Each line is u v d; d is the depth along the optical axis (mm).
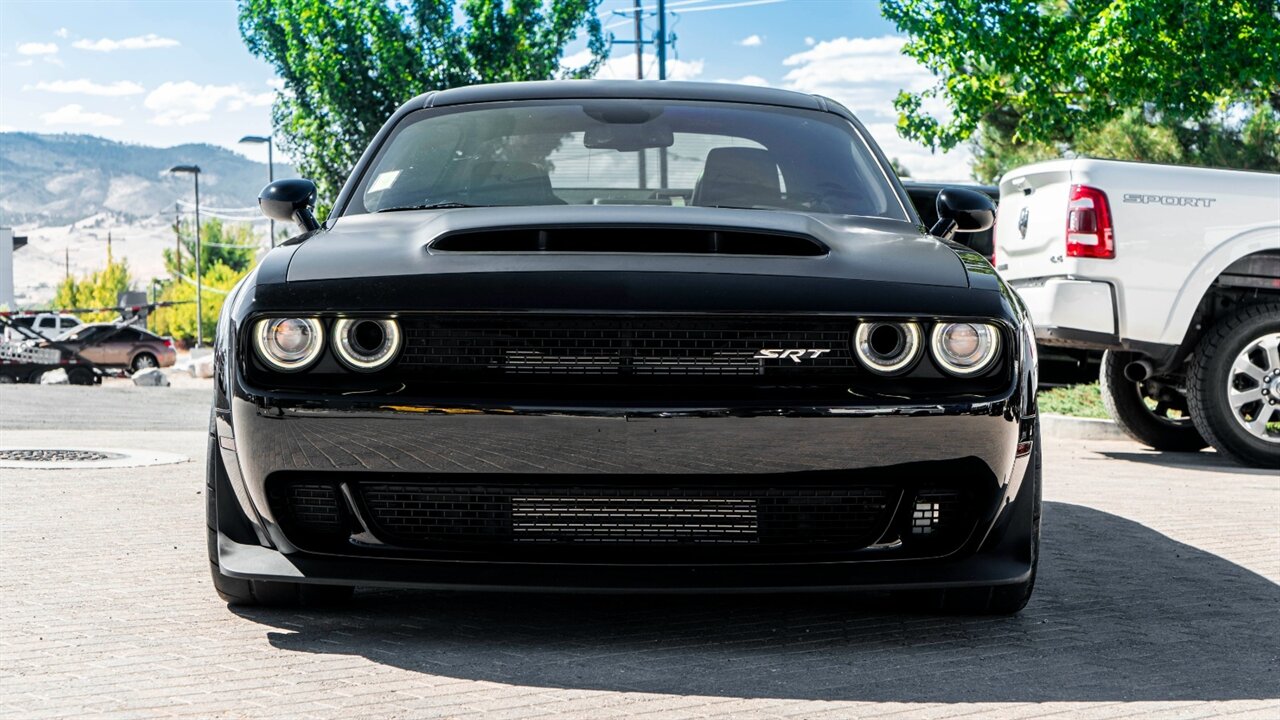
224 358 3090
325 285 2955
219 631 3203
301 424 2902
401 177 3859
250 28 30938
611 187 3773
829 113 4219
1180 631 3332
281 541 3025
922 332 2930
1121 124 16812
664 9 33719
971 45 15305
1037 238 7367
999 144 19203
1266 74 13836
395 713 2545
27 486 6137
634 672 2855
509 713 2549
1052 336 7086
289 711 2555
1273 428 7531
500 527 2961
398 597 3582
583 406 2838
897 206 3809
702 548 2953
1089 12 14742
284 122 31219
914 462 2922
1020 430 2998
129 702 2611
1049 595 3773
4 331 31000
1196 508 5609
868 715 2561
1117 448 8383
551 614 3408
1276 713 2611
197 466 7137
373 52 30469
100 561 4168
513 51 31016
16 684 2738
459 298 2875
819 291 2914
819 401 2867
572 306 2852
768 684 2770
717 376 2893
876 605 3555
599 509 2938
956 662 2977
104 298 92375
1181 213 7035
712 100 4184
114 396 15211
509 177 3809
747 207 3703
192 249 106938
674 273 2934
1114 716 2578
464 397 2855
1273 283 7246
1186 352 7547
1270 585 3963
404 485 2961
